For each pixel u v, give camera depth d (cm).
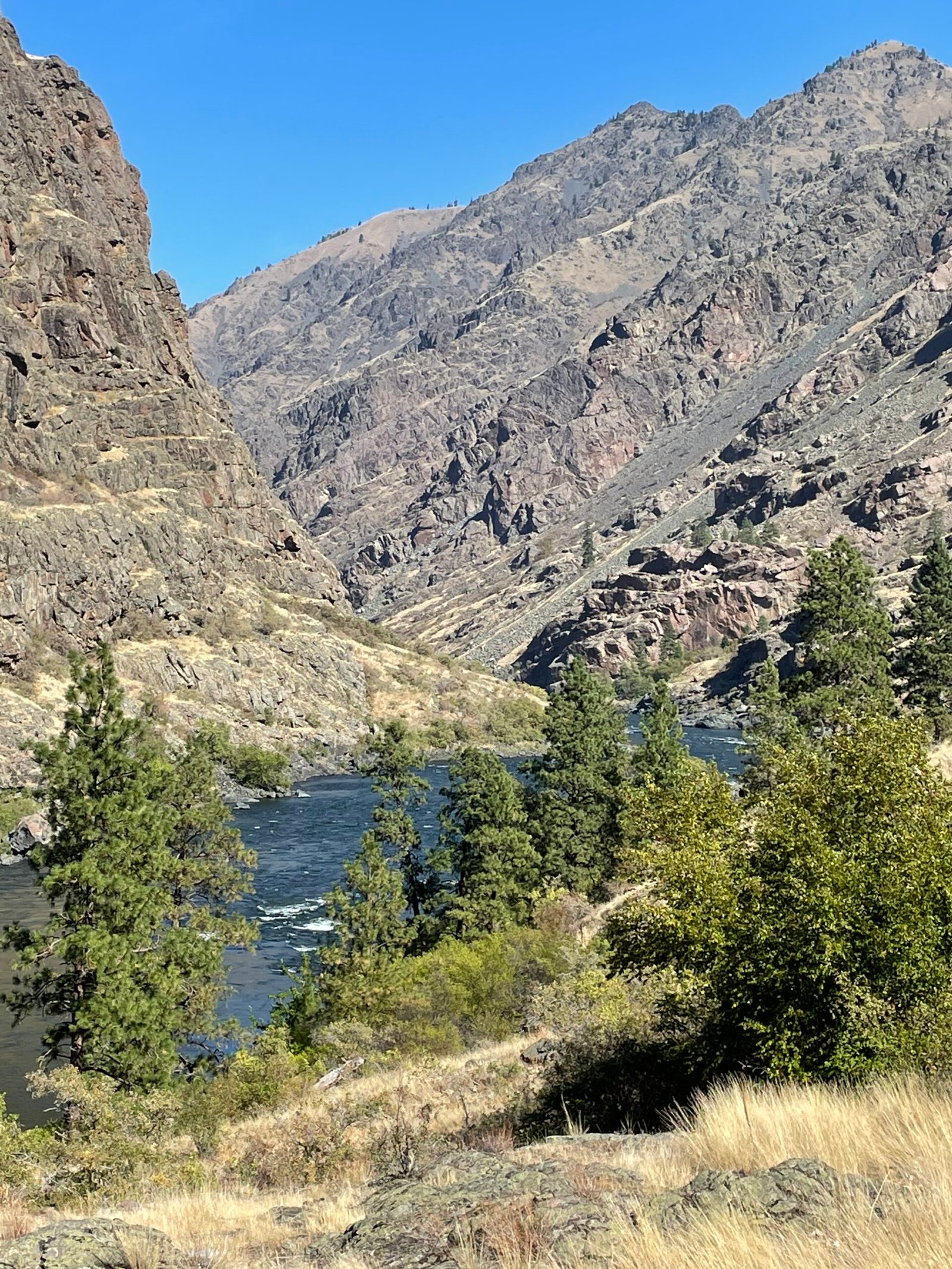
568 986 2566
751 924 1320
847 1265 585
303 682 15938
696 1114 1142
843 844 1340
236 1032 3319
